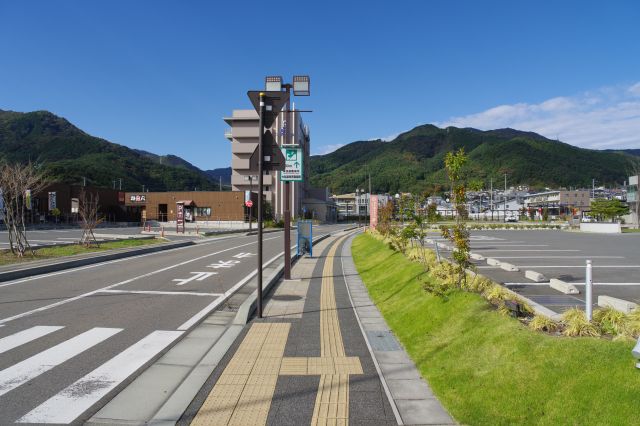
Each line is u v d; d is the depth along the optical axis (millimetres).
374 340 6379
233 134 68938
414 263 11141
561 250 19281
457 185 7836
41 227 39000
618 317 5117
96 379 4836
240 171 68875
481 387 4152
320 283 11805
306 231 18969
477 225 47031
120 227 46906
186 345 6148
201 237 31406
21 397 4336
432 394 4418
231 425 3811
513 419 3566
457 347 5164
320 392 4488
